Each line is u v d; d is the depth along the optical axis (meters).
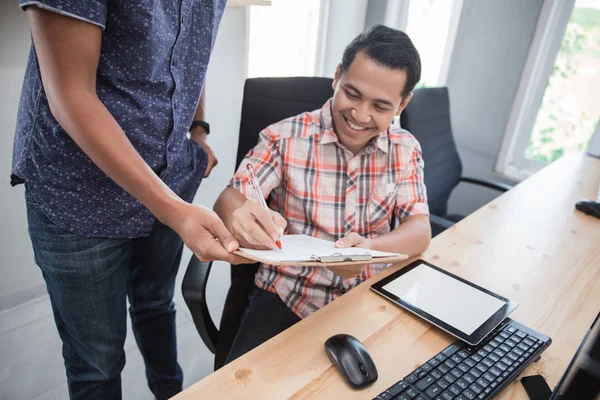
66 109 0.62
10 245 1.48
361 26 2.29
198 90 0.93
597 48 1.82
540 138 2.09
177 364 1.29
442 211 1.78
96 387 0.98
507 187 1.68
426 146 1.54
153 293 1.13
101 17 0.61
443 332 0.69
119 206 0.84
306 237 0.85
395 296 0.76
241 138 1.18
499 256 0.97
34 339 1.44
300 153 1.01
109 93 0.75
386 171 1.03
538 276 0.89
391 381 0.59
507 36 1.91
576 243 1.05
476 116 2.12
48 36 0.58
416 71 0.86
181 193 1.05
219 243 0.64
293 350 0.63
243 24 1.75
